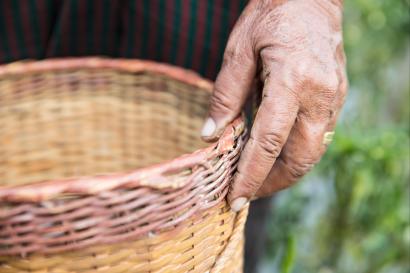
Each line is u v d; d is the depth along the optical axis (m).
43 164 0.80
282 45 0.61
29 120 0.78
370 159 1.01
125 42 0.85
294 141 0.62
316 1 0.64
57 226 0.52
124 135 0.79
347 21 1.26
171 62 0.84
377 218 1.06
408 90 1.34
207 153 0.56
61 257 0.54
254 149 0.60
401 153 1.02
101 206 0.52
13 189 0.51
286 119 0.60
